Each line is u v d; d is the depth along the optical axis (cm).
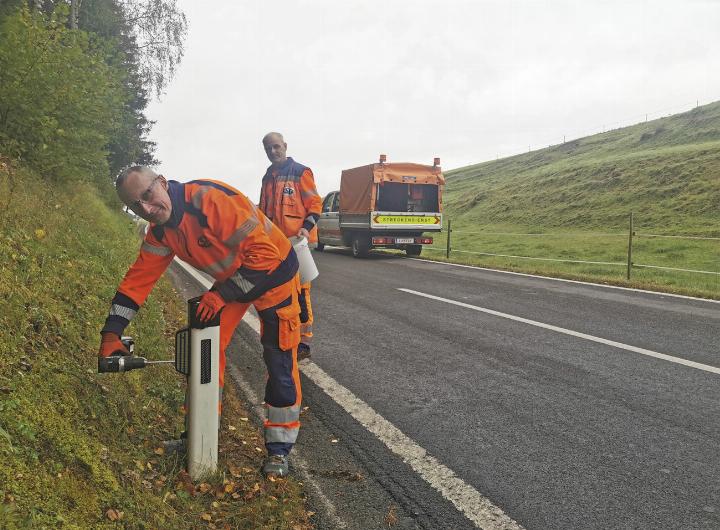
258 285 272
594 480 302
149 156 3384
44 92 790
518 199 5428
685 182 4200
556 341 588
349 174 1788
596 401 414
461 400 420
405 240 1714
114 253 710
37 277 399
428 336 614
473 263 1428
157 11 2206
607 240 2673
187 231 261
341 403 415
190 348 271
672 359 516
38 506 188
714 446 339
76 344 336
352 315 729
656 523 262
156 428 317
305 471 313
